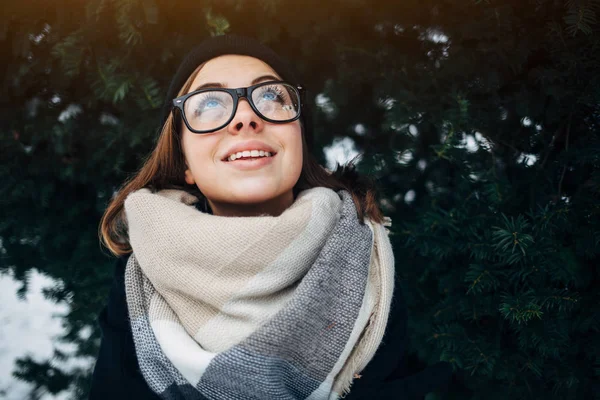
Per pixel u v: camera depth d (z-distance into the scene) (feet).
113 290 3.79
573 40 3.73
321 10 4.03
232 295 3.14
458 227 4.18
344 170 4.18
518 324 3.99
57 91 4.58
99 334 5.41
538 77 3.82
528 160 4.31
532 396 4.21
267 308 3.21
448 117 3.95
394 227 4.66
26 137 4.73
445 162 4.62
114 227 3.98
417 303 4.72
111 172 4.92
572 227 3.85
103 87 4.19
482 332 4.31
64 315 5.45
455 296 4.26
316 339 3.10
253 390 2.95
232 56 3.60
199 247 3.18
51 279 5.32
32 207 5.02
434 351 4.58
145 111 4.37
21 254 5.24
